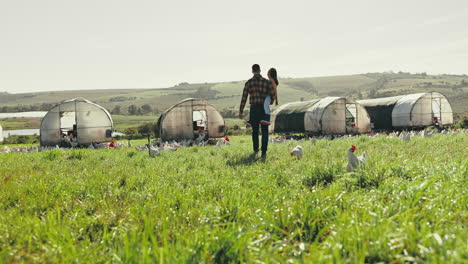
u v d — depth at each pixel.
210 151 13.14
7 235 3.18
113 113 136.12
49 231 3.16
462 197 3.59
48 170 8.20
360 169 5.52
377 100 40.56
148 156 11.97
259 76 10.43
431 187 4.09
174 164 8.91
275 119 35.94
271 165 7.72
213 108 30.94
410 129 34.66
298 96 193.50
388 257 2.37
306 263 2.24
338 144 14.12
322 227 3.22
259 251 2.54
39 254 2.78
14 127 82.69
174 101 181.38
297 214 3.45
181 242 2.83
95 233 3.41
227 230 2.88
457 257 2.09
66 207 4.40
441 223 2.90
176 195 4.67
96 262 2.56
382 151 10.05
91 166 8.99
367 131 31.92
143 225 3.33
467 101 128.38
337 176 5.68
